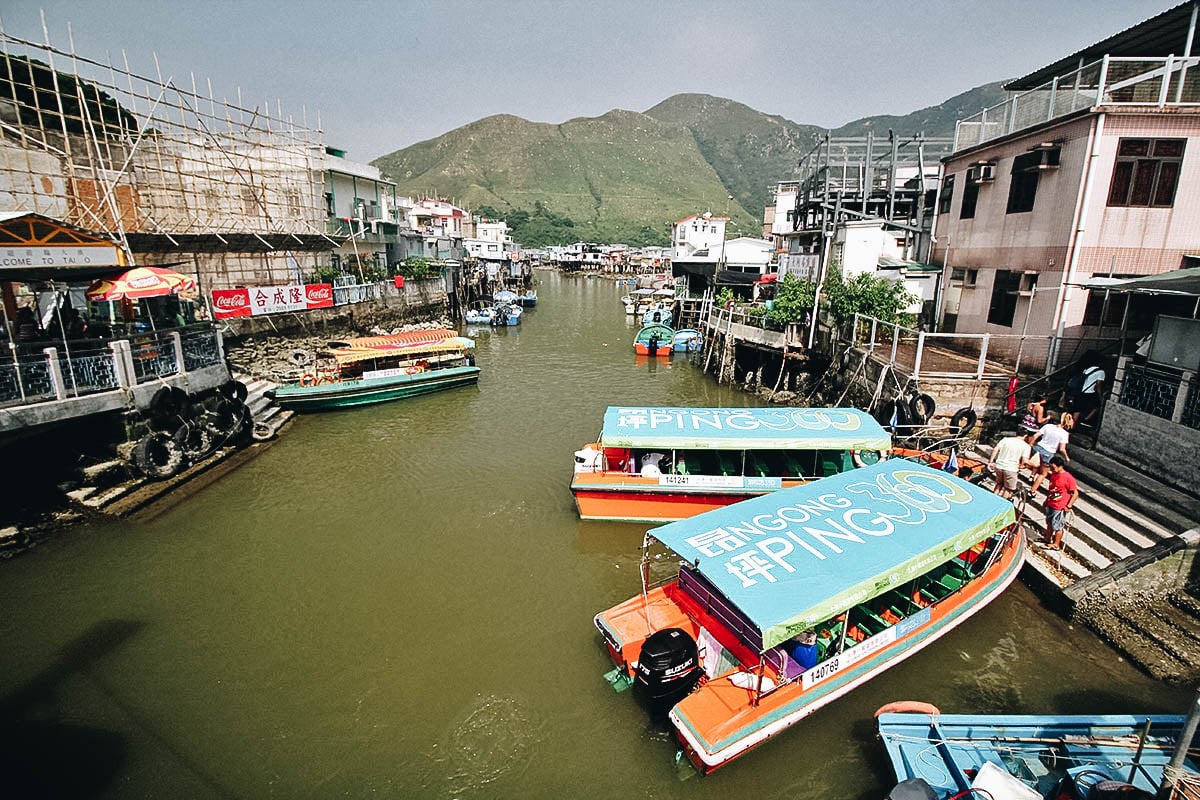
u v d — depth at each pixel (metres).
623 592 12.02
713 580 8.32
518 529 14.49
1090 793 6.46
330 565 12.90
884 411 17.81
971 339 19.28
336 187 37.97
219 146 27.75
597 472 14.84
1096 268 15.23
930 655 9.88
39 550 12.73
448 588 12.13
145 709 9.05
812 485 11.01
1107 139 14.55
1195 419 11.14
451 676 9.77
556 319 53.41
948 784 7.06
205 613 11.24
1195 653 9.23
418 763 8.26
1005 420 15.84
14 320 14.40
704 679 8.72
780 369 26.22
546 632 10.80
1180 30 16.06
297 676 9.75
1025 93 17.50
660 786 7.94
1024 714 8.72
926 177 28.48
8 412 12.28
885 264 23.69
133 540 13.43
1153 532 10.62
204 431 17.12
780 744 8.43
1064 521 11.34
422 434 21.16
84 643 10.36
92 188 25.06
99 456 14.60
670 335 36.03
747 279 39.53
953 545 9.23
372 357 25.08
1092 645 9.82
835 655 8.60
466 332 45.06
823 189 31.02
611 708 9.12
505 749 8.45
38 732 8.57
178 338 16.52
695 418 15.01
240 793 7.80
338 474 17.56
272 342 27.36
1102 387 14.18
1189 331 11.70
